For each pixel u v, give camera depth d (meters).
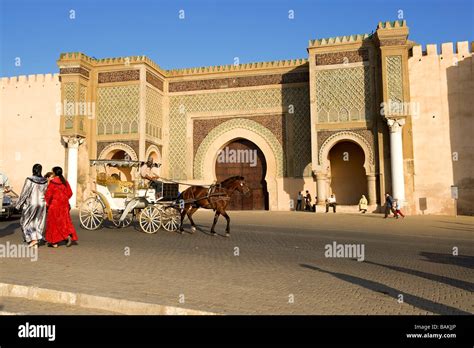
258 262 6.23
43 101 20.94
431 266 6.01
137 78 19.94
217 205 9.54
